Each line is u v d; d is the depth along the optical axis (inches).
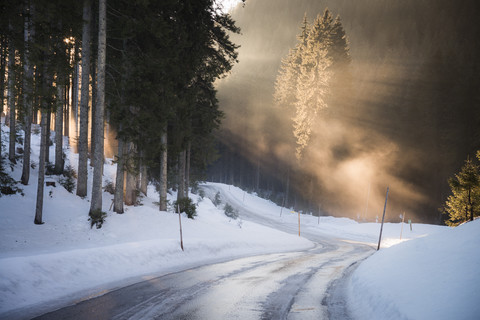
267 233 1166.3
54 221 631.8
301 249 958.4
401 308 203.0
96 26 850.8
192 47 892.0
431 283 226.4
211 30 942.4
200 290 330.6
